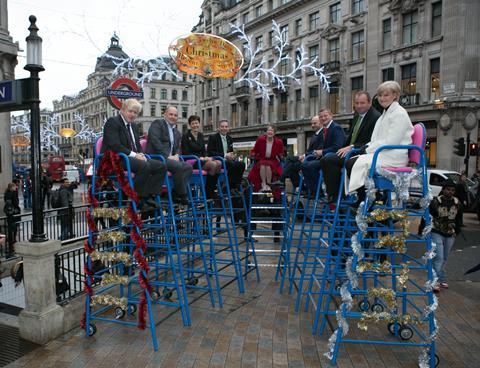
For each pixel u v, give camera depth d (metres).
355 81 32.22
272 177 8.40
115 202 5.45
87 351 4.45
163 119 5.88
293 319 5.35
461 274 7.92
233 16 45.81
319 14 34.81
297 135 37.31
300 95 37.25
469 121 24.42
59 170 41.53
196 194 6.82
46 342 4.70
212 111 49.81
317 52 35.44
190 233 7.26
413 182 4.16
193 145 7.20
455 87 24.77
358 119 5.48
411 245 10.58
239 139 44.97
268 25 40.12
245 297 6.29
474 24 24.44
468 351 4.48
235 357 4.27
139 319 4.62
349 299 4.05
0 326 5.22
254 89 42.50
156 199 5.16
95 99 66.62
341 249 4.62
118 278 4.79
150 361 4.20
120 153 4.50
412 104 26.98
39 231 4.86
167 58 21.38
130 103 4.98
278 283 7.09
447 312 5.68
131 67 18.42
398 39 28.23
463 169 24.52
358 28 31.33
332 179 4.82
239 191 7.52
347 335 4.90
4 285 7.96
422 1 26.48
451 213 6.65
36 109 4.84
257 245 10.20
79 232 10.72
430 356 4.05
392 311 4.33
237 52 9.79
